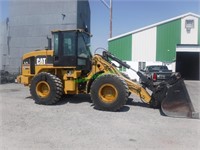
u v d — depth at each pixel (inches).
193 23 1092.5
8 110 377.1
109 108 378.9
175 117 348.8
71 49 426.9
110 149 232.7
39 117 339.0
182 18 1096.2
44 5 1022.4
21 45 1064.2
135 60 1113.4
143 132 281.6
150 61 1107.9
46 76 425.1
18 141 250.4
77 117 341.4
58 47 433.4
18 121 317.4
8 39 1079.6
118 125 306.3
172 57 1101.1
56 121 320.2
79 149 231.9
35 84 431.5
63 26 999.0
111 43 1124.5
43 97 424.8
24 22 1056.2
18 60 1068.5
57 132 277.4
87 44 450.0
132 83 398.9
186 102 349.7
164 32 1099.3
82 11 1043.3
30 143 245.3
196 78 1234.0
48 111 375.6
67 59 428.1
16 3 1059.3
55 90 420.5
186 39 1098.7
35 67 461.1
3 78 781.9
